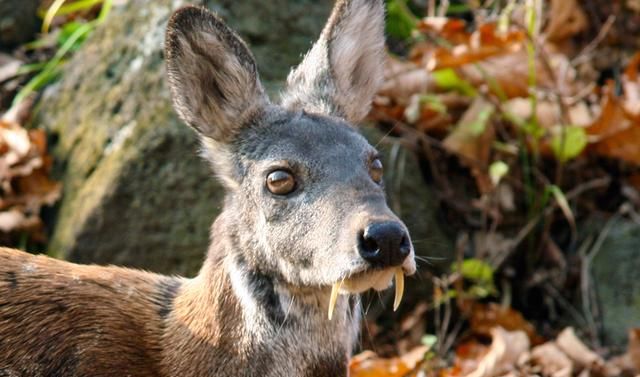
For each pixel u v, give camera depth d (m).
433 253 12.32
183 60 8.76
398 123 12.88
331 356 8.54
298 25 12.89
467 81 12.98
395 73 12.99
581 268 12.54
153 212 11.76
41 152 12.39
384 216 7.74
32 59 14.20
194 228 11.77
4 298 8.73
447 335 12.09
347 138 8.41
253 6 12.74
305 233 8.05
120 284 8.98
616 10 14.12
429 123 12.95
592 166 13.04
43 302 8.74
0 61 14.06
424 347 11.43
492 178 12.23
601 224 12.78
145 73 12.31
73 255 11.73
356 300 8.70
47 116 12.86
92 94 12.56
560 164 12.62
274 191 8.25
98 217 11.71
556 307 12.49
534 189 12.74
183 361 8.65
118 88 12.39
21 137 12.36
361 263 7.64
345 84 9.38
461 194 12.90
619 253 12.53
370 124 12.62
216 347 8.52
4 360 8.61
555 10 13.85
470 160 12.74
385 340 11.98
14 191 12.23
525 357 11.40
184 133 11.85
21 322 8.67
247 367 8.45
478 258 12.50
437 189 12.88
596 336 12.15
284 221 8.18
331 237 7.86
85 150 12.24
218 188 11.80
